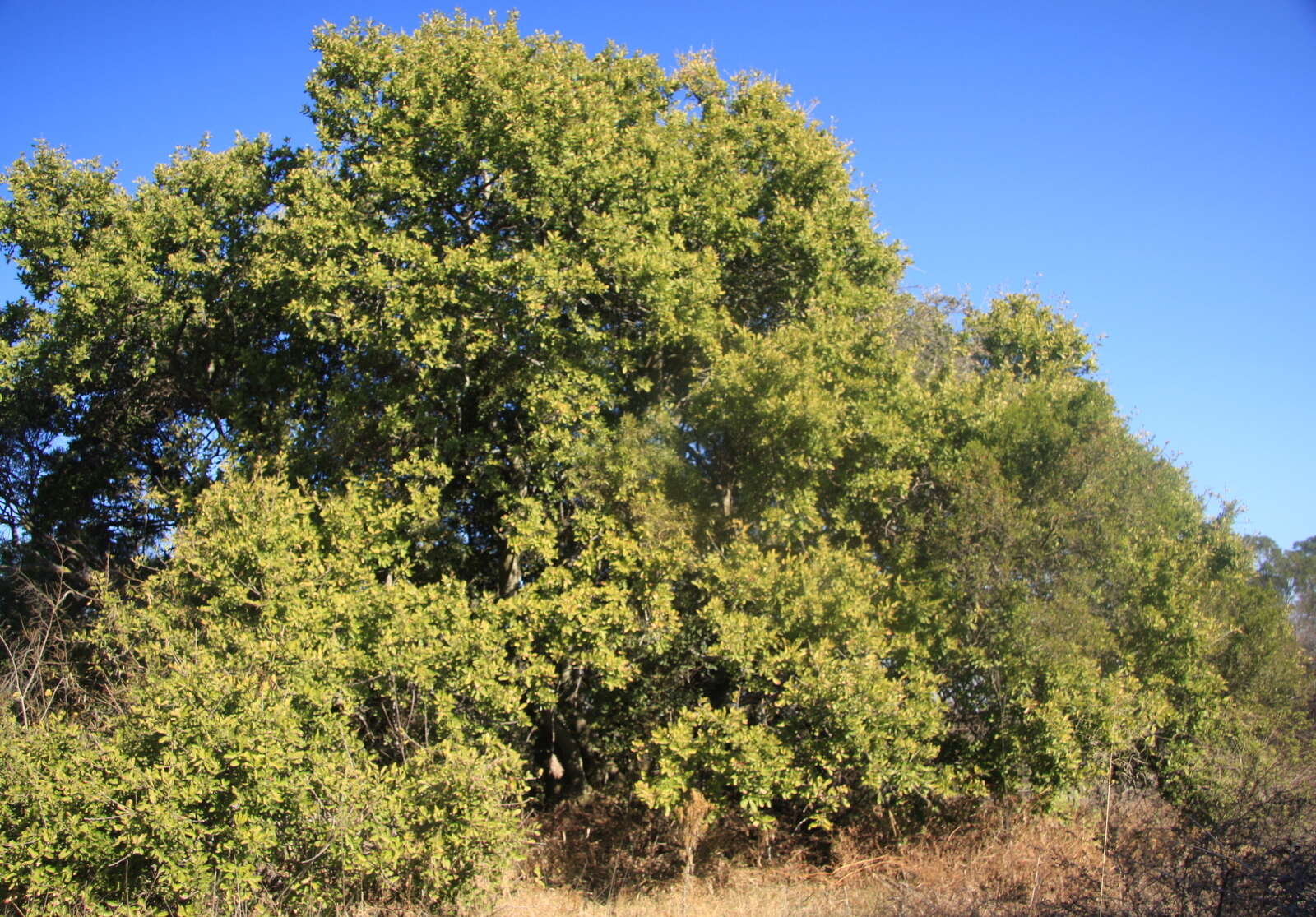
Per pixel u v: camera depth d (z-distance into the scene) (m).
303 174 13.20
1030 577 12.46
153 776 8.82
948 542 12.48
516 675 11.89
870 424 12.32
